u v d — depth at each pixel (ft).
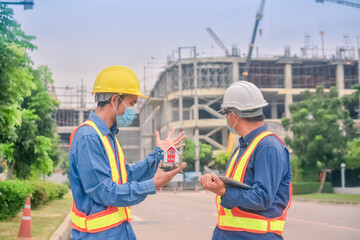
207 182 9.78
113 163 10.11
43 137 70.44
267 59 346.13
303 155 156.15
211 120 327.06
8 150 63.57
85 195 9.87
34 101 75.05
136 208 79.20
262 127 10.85
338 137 151.23
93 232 9.62
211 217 57.82
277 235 10.46
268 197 9.76
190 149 269.44
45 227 36.60
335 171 169.37
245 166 10.41
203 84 342.23
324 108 155.53
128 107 10.75
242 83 11.19
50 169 74.74
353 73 357.20
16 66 33.78
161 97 364.17
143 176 11.66
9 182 40.63
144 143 464.65
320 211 68.85
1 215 38.96
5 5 32.96
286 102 341.82
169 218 56.24
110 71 10.79
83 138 9.81
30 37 35.45
